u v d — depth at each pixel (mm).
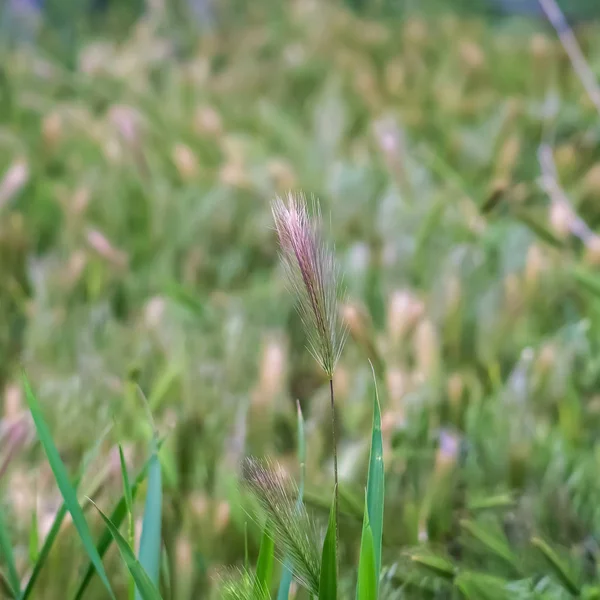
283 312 1543
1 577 895
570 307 1528
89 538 845
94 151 2262
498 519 1051
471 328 1434
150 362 1315
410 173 2037
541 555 1005
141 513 1006
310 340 793
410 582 959
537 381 1231
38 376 1315
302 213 794
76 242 1749
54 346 1423
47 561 962
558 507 1057
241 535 1018
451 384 1191
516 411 1177
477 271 1580
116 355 1360
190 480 1113
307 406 1296
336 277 800
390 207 1832
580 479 1102
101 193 1958
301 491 843
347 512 961
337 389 1217
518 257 1646
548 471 1105
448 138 2336
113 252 1534
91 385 1231
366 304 1572
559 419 1222
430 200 1854
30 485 1067
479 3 4426
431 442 1133
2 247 1675
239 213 1877
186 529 1011
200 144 2291
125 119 1970
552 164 1918
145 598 808
